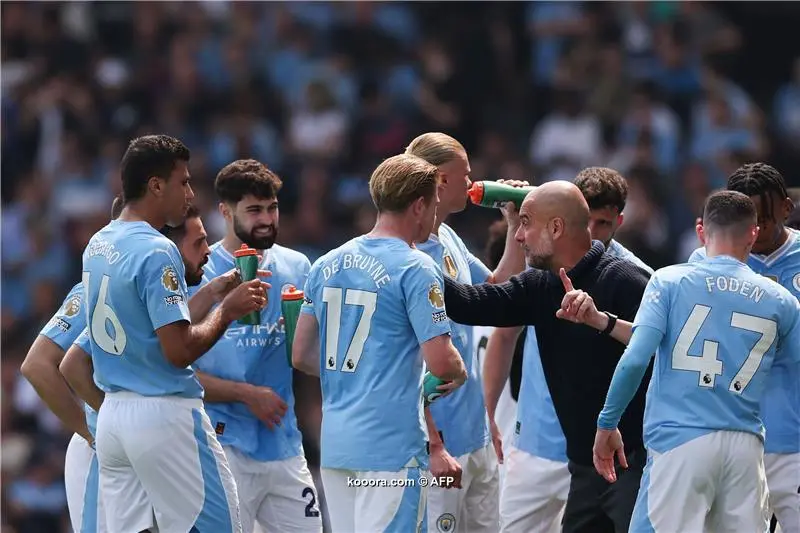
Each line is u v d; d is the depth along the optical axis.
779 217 22.78
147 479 20.70
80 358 21.97
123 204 21.45
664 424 20.25
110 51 64.31
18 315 56.38
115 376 20.89
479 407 24.34
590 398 21.78
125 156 21.12
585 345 21.55
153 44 63.75
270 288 23.23
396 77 58.97
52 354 22.61
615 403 20.02
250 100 59.66
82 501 23.28
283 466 24.27
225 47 62.38
